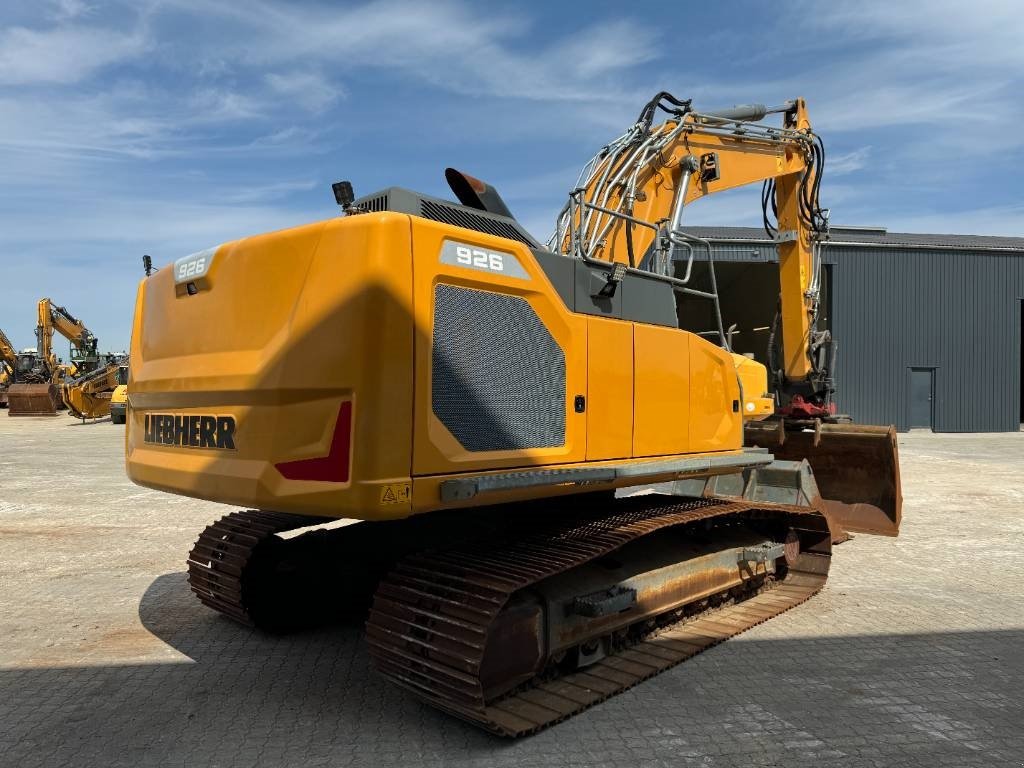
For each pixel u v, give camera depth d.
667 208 7.06
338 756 3.30
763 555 5.52
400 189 3.72
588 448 4.11
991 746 3.44
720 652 4.68
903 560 7.10
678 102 7.07
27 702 3.88
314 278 3.32
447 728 3.58
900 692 4.06
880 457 8.12
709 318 23.58
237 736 3.49
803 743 3.45
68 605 5.57
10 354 37.03
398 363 3.17
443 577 3.63
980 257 24.47
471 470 3.45
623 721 3.67
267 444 3.39
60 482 11.84
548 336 3.91
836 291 23.78
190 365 3.90
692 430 5.00
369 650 3.68
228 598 4.88
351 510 3.10
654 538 5.05
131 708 3.80
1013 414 24.69
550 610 3.89
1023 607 5.66
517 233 4.37
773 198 9.06
